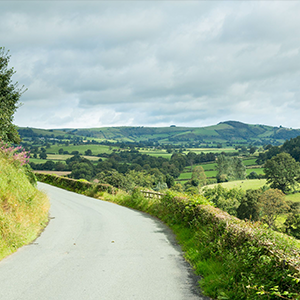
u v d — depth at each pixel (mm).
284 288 4523
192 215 11516
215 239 7738
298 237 44844
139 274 6770
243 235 6324
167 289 5875
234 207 80125
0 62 16453
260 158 167625
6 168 13312
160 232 12203
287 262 4598
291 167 96625
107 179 39344
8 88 16953
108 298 5348
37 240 10133
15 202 10922
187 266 7496
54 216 16156
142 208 20531
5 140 17328
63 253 8484
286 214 62531
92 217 16156
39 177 51844
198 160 196000
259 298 4656
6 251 8219
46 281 6141
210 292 5633
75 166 132375
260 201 66000
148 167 160875
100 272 6836
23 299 5207
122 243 9984
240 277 5617
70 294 5484
